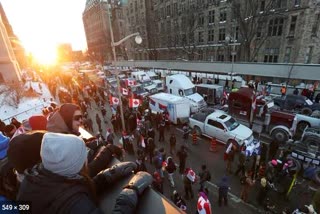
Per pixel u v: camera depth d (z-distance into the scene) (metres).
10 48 33.03
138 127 12.41
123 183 1.48
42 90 24.78
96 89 24.69
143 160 9.21
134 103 13.30
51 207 0.95
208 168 10.00
